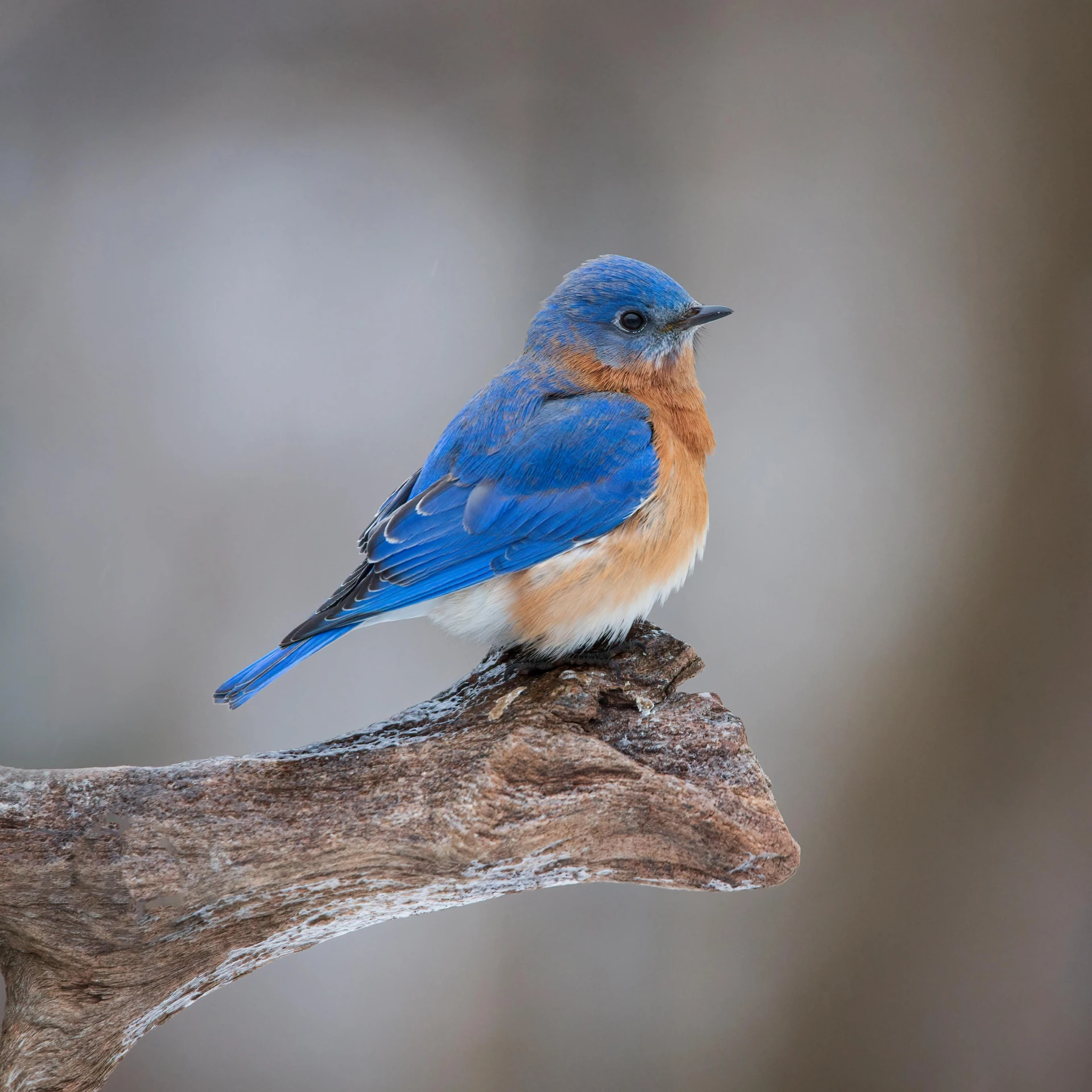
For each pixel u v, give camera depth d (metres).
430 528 8.11
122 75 13.50
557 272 13.04
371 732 6.73
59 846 6.02
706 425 9.08
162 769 6.34
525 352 9.20
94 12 13.57
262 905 6.33
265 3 13.57
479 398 8.84
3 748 11.73
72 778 6.23
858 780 11.88
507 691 7.12
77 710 11.87
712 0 13.19
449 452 8.58
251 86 13.57
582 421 8.23
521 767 6.34
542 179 13.24
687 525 8.20
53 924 6.08
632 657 7.70
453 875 6.41
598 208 13.11
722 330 12.59
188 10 13.57
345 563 12.19
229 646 12.02
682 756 6.59
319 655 11.91
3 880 5.96
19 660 11.99
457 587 7.96
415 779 6.32
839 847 11.80
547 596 7.86
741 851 6.46
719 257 12.85
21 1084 6.20
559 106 13.27
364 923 6.78
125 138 13.48
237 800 6.25
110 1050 6.38
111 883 6.03
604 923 11.65
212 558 12.31
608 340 8.90
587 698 6.77
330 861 6.22
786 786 11.82
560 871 6.58
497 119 13.36
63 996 6.19
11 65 13.41
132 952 6.17
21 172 13.34
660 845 6.55
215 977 6.60
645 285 8.88
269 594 12.19
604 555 7.92
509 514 8.01
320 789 6.30
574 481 8.02
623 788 6.37
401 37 13.49
